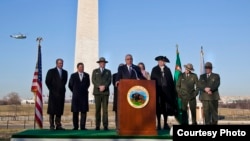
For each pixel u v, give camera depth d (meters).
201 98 11.06
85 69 43.72
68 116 46.81
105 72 11.41
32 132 9.55
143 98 8.69
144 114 8.66
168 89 11.16
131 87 8.70
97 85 11.27
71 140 8.59
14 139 8.63
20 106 68.44
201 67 15.96
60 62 11.69
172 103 11.19
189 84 11.16
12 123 40.19
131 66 10.65
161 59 11.32
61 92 11.53
